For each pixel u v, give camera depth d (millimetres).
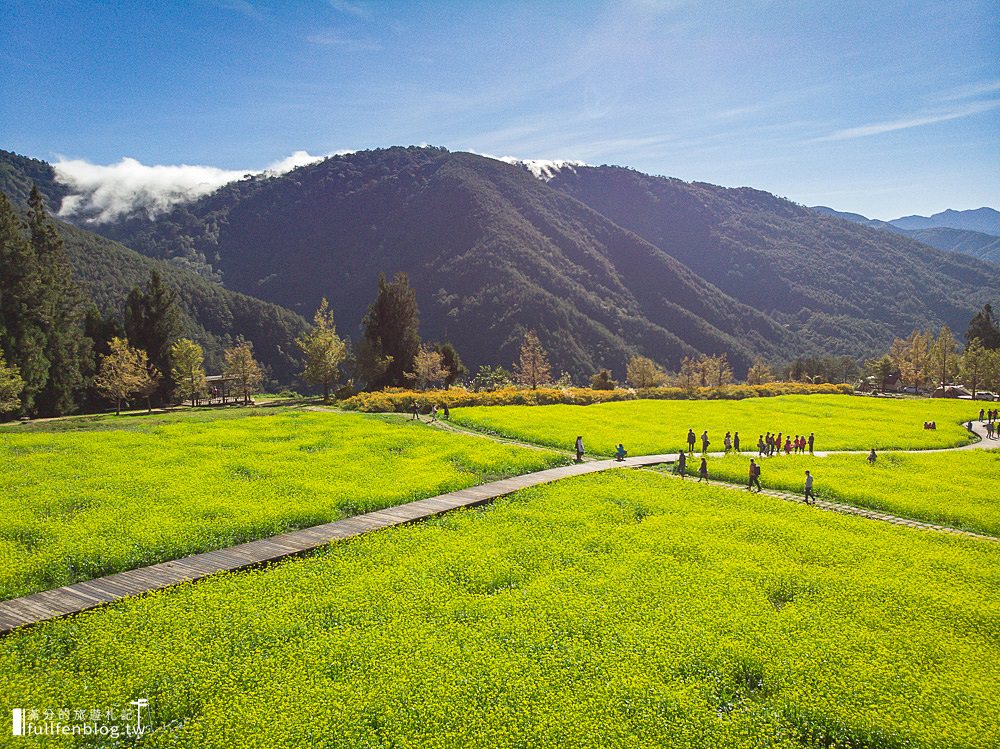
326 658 15117
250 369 104312
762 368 142375
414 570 20500
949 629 17328
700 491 31578
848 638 16594
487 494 29828
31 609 17547
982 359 98000
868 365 130750
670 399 77188
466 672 14586
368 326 85750
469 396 66062
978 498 31188
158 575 20000
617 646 15883
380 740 12383
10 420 67500
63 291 84750
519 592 18969
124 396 76812
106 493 28406
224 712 13070
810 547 23359
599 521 26016
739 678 15000
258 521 24594
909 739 12789
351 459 36781
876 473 36562
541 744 12305
